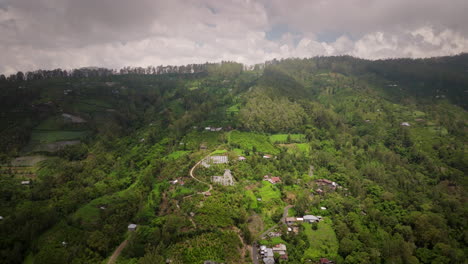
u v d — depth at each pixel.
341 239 104.00
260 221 114.62
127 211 115.19
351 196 139.50
